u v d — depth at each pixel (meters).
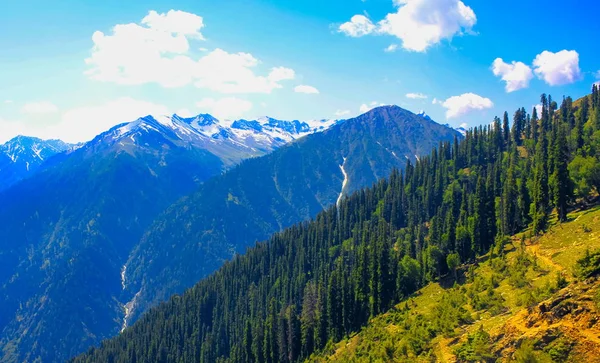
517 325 57.53
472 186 184.38
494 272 92.31
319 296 147.88
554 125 178.88
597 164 105.44
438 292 107.69
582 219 94.25
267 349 149.38
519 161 178.75
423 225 185.25
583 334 49.16
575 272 58.62
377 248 133.75
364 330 108.19
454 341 68.00
